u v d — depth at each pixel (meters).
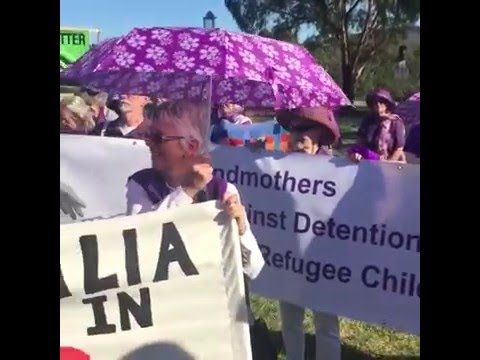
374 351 4.65
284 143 4.16
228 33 4.82
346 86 26.22
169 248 2.64
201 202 2.75
